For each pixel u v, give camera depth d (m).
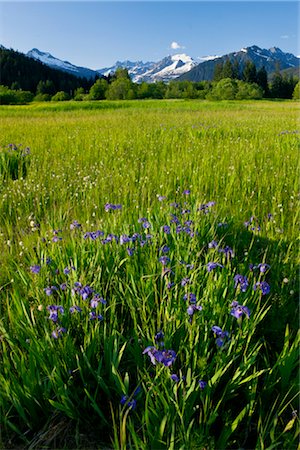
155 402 2.36
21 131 15.09
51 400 2.37
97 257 3.61
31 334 2.83
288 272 3.82
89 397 2.39
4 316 3.27
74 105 54.78
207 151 9.10
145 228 4.11
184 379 2.56
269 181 6.61
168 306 2.96
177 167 7.49
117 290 3.46
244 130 13.96
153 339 2.74
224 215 5.18
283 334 3.16
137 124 17.84
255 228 4.35
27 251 4.29
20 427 2.51
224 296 3.05
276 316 3.29
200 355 2.68
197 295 3.10
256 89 124.62
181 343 2.74
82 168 8.38
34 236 4.76
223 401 2.54
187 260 3.60
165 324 2.82
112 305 3.10
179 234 4.11
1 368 2.74
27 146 10.59
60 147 10.54
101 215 5.64
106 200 6.00
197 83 154.62
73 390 2.64
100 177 7.41
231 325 2.88
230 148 9.48
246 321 2.88
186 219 4.48
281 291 3.46
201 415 2.31
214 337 2.89
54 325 2.80
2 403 2.47
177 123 18.08
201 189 6.33
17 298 3.24
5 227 5.44
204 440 2.21
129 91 128.88
